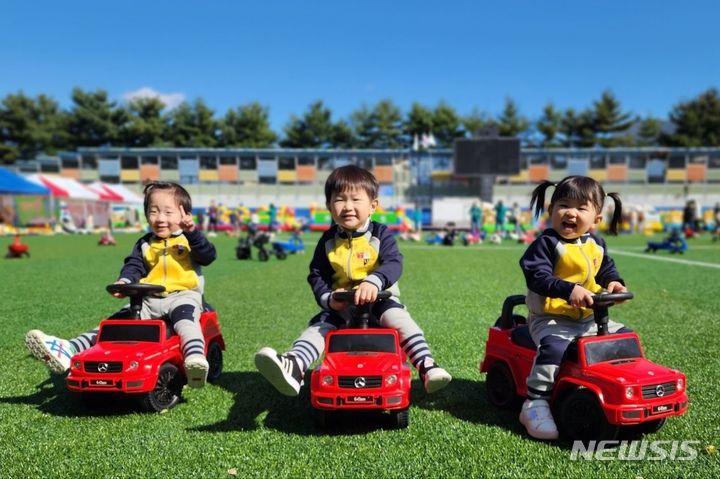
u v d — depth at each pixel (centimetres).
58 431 256
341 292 275
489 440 244
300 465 219
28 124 5062
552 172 3912
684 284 793
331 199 302
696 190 3828
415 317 536
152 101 5203
